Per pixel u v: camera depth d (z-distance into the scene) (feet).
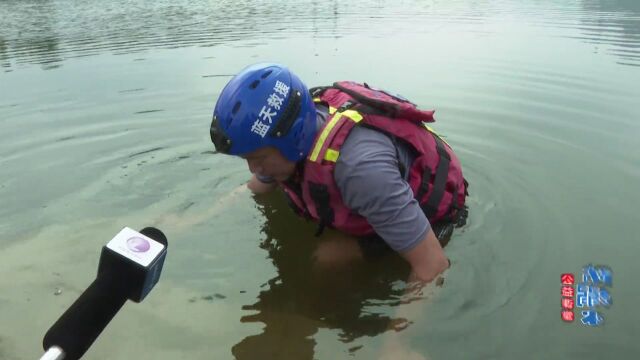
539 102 15.94
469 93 16.83
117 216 10.12
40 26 29.55
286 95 7.25
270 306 7.80
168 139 13.61
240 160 12.45
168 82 18.21
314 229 9.74
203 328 7.35
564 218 9.70
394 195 7.35
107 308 4.25
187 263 8.78
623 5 35.65
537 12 33.01
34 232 9.60
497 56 21.47
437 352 6.81
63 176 11.73
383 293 8.06
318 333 7.25
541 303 7.60
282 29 27.76
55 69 20.33
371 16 32.17
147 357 6.83
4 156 12.76
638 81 17.81
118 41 25.03
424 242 7.63
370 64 20.18
